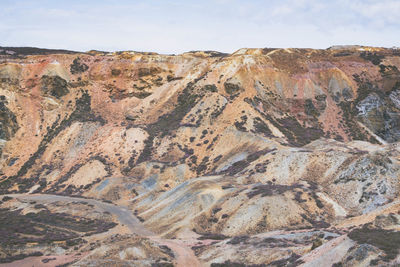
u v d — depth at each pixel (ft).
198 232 272.72
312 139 451.12
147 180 399.03
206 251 230.68
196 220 284.61
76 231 294.87
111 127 496.64
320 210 276.82
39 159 463.01
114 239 254.68
